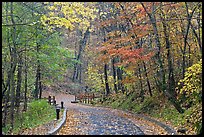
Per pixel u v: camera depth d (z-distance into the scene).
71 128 16.14
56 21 16.08
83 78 67.38
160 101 23.62
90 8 16.98
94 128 16.23
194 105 17.27
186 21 23.22
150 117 21.58
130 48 22.62
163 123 17.77
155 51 21.02
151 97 25.77
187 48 25.03
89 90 57.84
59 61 25.11
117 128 16.30
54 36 22.48
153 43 26.83
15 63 19.64
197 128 13.48
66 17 15.79
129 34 22.20
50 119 20.14
